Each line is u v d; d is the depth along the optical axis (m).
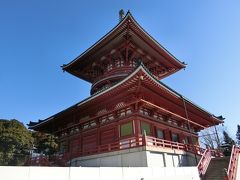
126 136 22.02
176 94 23.36
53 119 29.45
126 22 26.77
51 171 8.82
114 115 24.09
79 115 27.75
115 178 11.40
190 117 31.14
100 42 30.06
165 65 36.66
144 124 22.73
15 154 31.14
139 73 18.42
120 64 32.34
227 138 62.97
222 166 20.72
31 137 33.94
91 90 34.09
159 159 20.42
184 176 16.81
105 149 23.05
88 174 10.19
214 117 33.19
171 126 27.59
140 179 12.84
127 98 21.88
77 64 35.53
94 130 26.22
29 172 8.10
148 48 31.78
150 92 21.44
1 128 31.53
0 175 7.32
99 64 34.38
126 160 19.88
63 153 28.75
